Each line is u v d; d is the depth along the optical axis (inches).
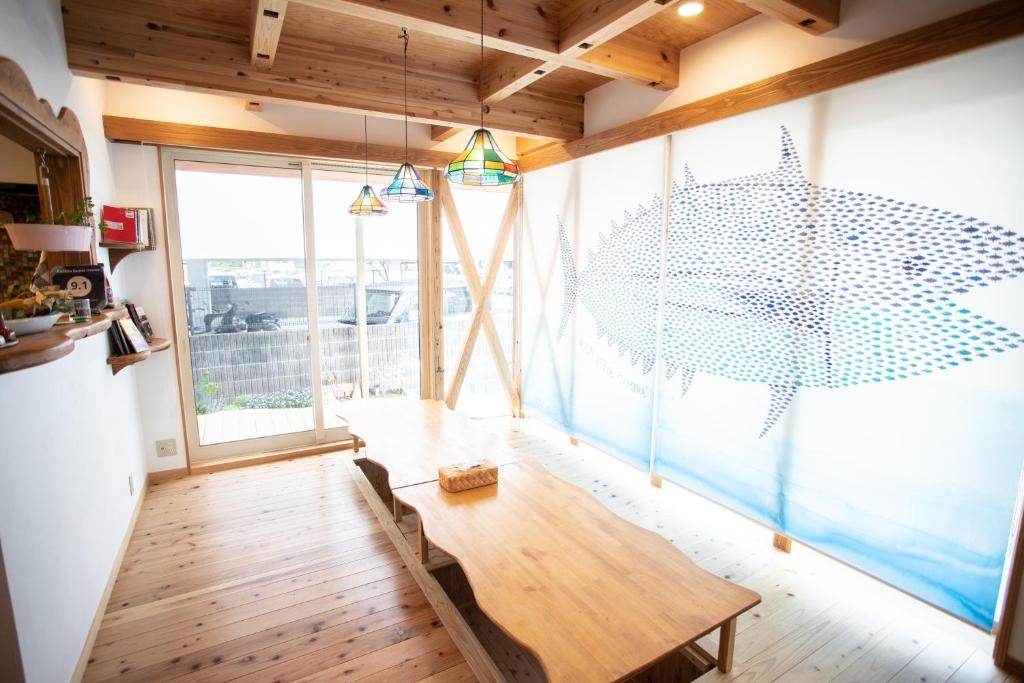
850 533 103.8
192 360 162.1
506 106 157.4
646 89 145.0
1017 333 79.5
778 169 112.0
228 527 128.9
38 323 70.6
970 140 82.9
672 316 142.4
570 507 102.1
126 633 90.9
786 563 116.1
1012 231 79.2
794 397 112.3
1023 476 80.3
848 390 102.7
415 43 132.1
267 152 160.6
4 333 60.0
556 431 205.8
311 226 173.6
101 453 102.3
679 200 137.4
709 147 127.6
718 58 123.5
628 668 61.9
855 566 103.4
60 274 94.8
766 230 115.6
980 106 81.5
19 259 125.3
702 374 134.2
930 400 90.5
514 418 223.8
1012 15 75.9
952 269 86.4
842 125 100.0
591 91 167.0
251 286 167.9
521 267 214.5
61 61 100.8
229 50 119.6
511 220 213.8
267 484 154.6
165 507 139.1
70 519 80.8
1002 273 80.7
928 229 89.0
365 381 192.1
